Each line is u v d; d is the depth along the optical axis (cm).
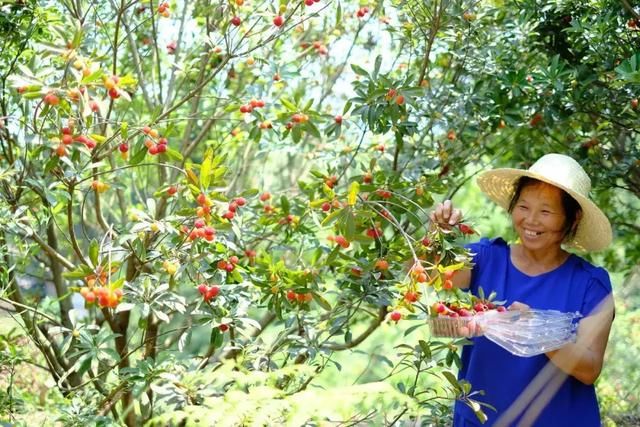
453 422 245
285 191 383
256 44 296
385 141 368
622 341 300
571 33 329
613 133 343
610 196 409
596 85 322
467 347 251
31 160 281
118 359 255
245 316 266
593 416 231
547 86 321
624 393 310
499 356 233
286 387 272
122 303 244
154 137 261
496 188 263
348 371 476
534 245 236
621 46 310
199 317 283
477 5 334
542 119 348
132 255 280
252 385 251
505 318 220
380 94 289
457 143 357
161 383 272
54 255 297
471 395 232
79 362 249
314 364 279
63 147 238
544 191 235
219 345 261
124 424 274
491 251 249
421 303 242
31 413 303
